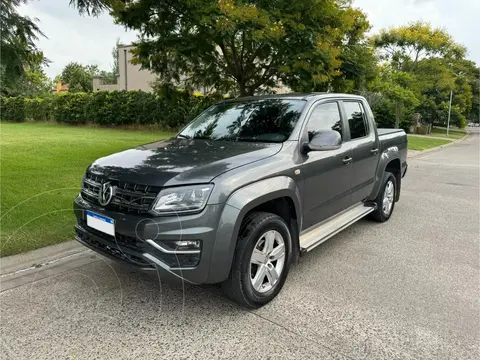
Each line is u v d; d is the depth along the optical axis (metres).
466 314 3.17
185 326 2.93
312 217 3.91
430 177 10.68
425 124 35.22
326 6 7.92
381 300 3.38
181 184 2.79
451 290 3.60
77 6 5.31
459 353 2.66
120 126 22.84
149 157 3.30
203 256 2.77
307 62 8.03
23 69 5.05
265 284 3.28
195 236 2.73
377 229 5.56
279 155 3.43
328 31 8.25
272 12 7.68
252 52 9.13
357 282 3.74
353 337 2.82
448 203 7.39
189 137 4.25
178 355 2.58
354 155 4.56
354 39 9.98
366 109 5.18
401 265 4.20
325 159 3.95
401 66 34.53
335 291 3.54
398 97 24.44
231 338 2.78
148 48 8.84
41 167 8.38
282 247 3.38
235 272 2.99
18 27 4.75
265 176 3.16
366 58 9.92
